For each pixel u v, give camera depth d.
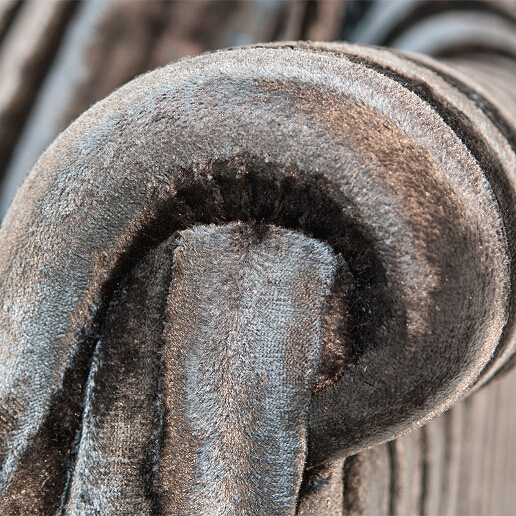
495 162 0.69
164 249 0.70
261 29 1.33
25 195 0.71
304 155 0.67
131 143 0.69
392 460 0.79
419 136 0.68
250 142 0.68
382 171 0.67
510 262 0.68
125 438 0.70
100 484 0.70
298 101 0.68
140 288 0.70
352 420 0.69
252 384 0.69
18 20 1.24
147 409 0.70
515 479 1.51
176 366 0.69
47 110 1.24
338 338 0.68
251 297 0.69
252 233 0.69
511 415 1.44
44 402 0.70
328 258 0.68
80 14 1.23
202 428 0.69
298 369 0.69
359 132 0.67
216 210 0.69
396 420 0.69
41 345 0.70
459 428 1.09
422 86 0.69
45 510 0.71
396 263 0.67
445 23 1.23
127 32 1.24
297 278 0.69
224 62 0.69
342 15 1.41
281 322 0.69
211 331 0.69
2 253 0.71
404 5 1.32
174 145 0.68
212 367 0.69
